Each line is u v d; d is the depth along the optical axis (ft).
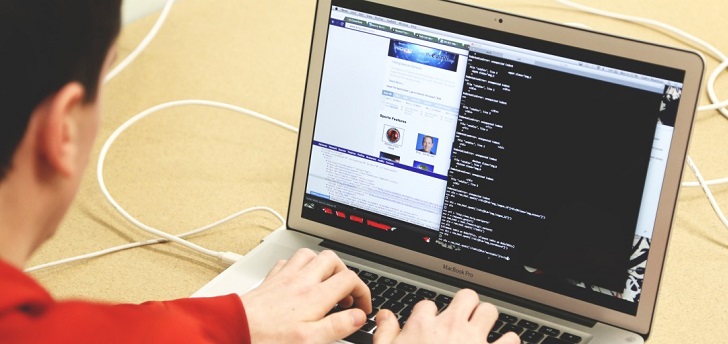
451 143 3.07
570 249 2.96
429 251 3.17
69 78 1.57
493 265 3.08
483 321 2.66
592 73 2.85
